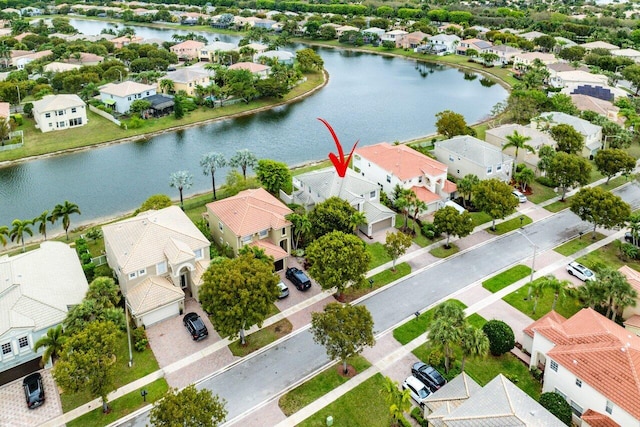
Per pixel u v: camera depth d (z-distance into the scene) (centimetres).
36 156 11956
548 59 19888
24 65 18488
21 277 5881
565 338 5166
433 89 18300
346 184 8412
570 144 10281
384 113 15425
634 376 4488
